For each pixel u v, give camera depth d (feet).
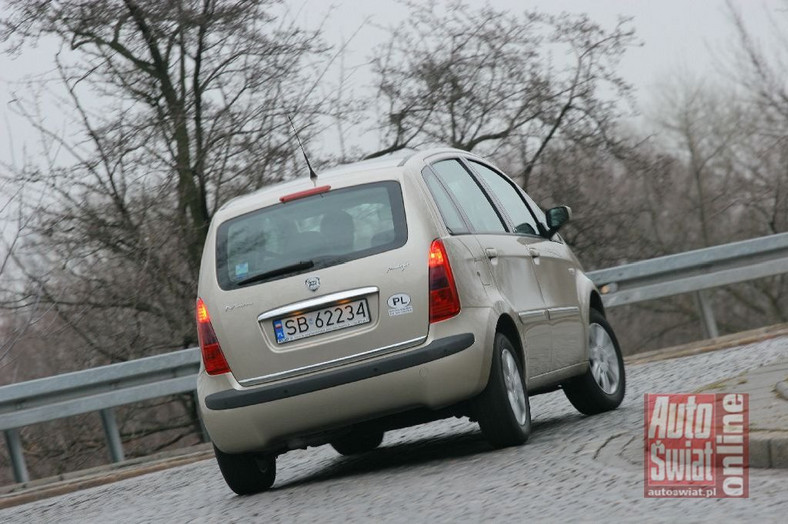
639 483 71.72
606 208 271.28
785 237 189.78
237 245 94.38
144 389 161.58
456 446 104.99
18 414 156.15
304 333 90.99
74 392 158.81
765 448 72.84
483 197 103.91
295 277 91.50
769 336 168.14
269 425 91.56
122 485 130.31
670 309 405.59
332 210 93.45
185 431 247.50
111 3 207.82
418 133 241.76
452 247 91.40
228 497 99.40
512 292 97.86
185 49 215.31
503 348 93.30
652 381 134.92
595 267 270.67
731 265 189.47
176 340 218.79
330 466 112.88
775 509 59.47
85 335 216.33
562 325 106.42
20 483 152.56
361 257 90.94
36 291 204.44
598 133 254.88
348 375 89.30
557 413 122.01
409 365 88.79
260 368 91.71
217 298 93.45
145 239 211.00
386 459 106.73
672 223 433.07
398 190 92.89
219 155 216.54
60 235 209.46
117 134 207.31
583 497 69.72
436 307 89.45
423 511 72.74
